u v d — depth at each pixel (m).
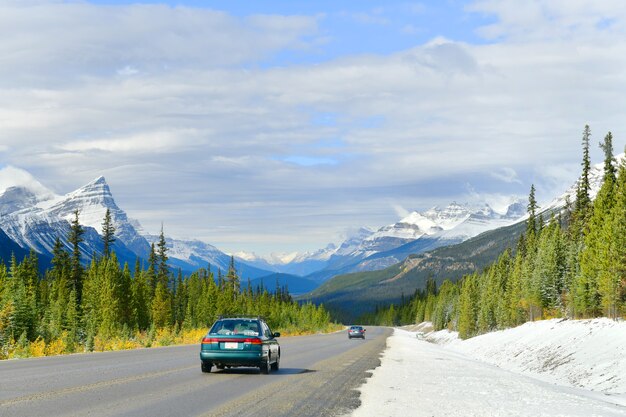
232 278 138.88
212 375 21.59
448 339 130.00
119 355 31.97
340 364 29.50
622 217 58.69
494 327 112.81
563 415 14.41
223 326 23.08
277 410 13.50
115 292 86.69
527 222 109.94
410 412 13.95
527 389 20.69
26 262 95.88
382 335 115.12
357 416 13.07
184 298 119.88
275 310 144.25
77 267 95.94
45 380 18.06
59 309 70.44
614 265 57.28
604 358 37.34
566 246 85.75
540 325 64.25
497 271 120.44
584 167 82.06
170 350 38.12
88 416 11.85
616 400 21.86
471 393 18.45
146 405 13.65
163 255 112.75
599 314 65.00
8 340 40.47
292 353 40.00
